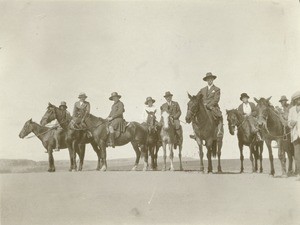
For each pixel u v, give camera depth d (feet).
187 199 50.49
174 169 71.67
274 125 57.98
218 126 61.72
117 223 49.11
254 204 50.08
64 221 49.21
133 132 69.51
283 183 54.70
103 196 52.37
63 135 70.18
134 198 51.13
